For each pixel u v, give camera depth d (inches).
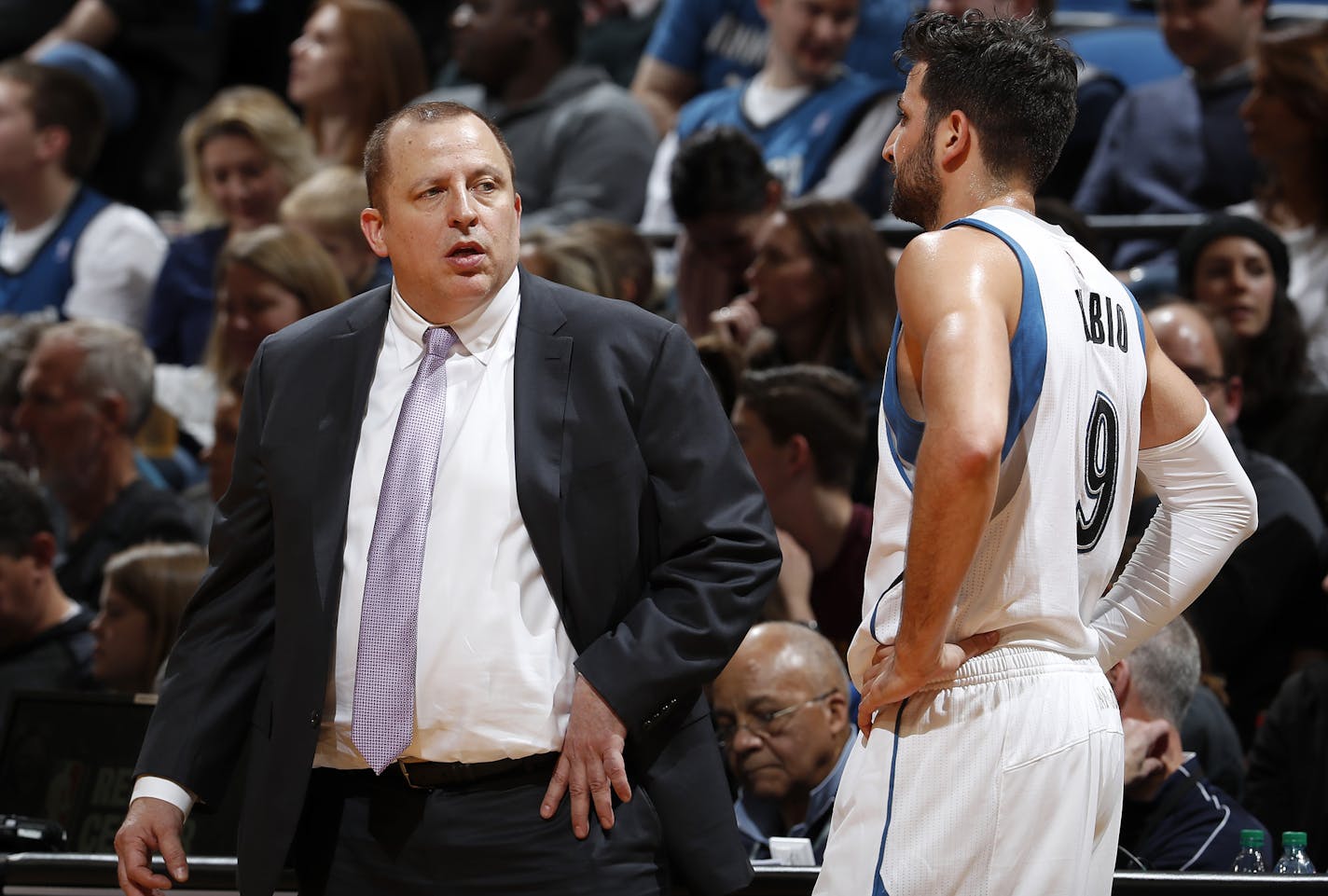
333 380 311.1
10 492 557.3
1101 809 271.7
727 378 571.2
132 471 653.9
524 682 291.3
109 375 644.1
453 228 298.7
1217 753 464.8
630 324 309.4
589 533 298.2
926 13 290.0
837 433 518.0
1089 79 805.2
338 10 836.6
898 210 290.8
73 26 1065.5
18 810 426.3
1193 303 555.5
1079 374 266.4
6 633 556.4
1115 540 278.7
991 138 278.5
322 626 297.1
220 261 671.8
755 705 439.5
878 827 264.5
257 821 297.9
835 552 522.0
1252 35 741.9
